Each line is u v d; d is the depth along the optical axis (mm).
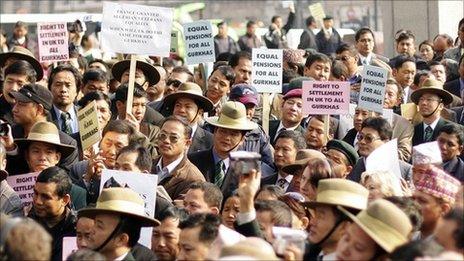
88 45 30859
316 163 13516
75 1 55375
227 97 20531
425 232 12742
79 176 16406
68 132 19188
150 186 14477
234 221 13477
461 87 21797
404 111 19750
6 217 10891
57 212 14531
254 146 17766
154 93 21516
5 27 37844
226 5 54969
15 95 17562
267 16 55750
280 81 19781
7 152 16328
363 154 16797
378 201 10773
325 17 32375
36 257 10148
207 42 22141
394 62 25281
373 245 10648
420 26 34531
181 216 13688
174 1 52281
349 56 23297
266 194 14141
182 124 16484
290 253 11031
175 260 13672
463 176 16719
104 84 20859
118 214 12719
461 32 25125
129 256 12836
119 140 16328
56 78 19203
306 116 19344
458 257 9469
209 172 17172
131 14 18969
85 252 11375
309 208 12477
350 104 20359
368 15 50531
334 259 11438
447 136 16719
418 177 12789
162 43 19078
